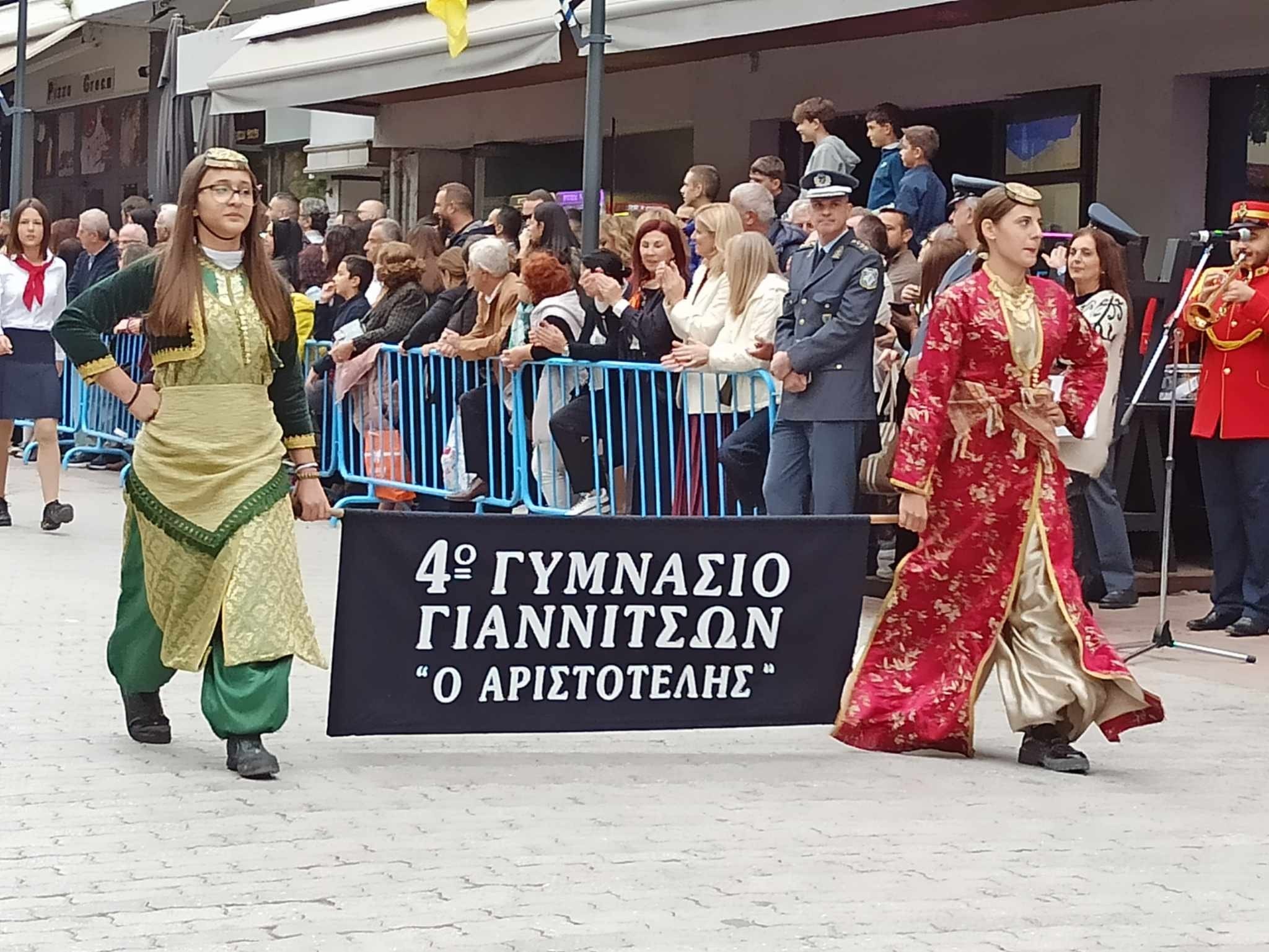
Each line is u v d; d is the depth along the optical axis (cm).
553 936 429
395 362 1140
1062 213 1323
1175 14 1224
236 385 586
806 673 639
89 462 1520
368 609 598
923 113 1430
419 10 1320
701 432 929
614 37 1053
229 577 573
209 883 466
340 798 553
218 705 576
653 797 567
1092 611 946
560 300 1003
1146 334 972
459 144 1864
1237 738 669
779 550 632
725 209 926
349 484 1221
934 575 625
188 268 580
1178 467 1052
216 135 1811
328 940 423
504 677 612
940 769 614
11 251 1123
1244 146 1223
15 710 668
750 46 1481
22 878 468
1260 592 877
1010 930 443
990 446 616
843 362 841
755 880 478
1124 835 535
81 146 2605
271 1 2009
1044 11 1284
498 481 1066
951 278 852
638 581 620
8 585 940
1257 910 466
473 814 538
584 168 965
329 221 1645
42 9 2003
